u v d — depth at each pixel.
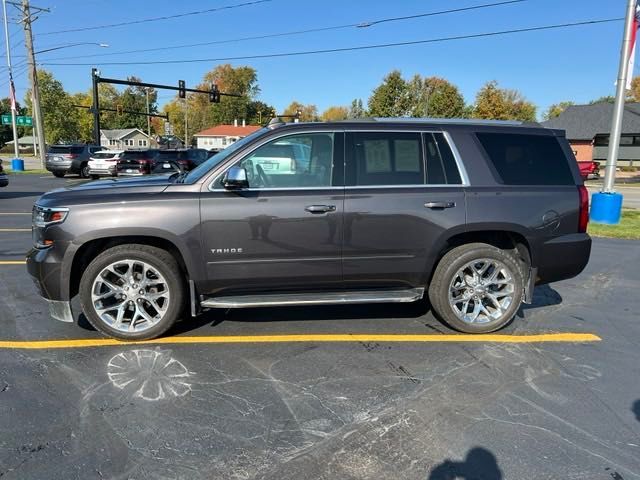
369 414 3.19
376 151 4.35
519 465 2.70
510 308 4.58
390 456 2.77
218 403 3.30
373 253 4.30
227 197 4.12
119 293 4.23
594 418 3.18
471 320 4.57
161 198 4.10
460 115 62.84
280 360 3.98
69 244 4.05
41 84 65.19
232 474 2.60
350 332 4.61
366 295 4.44
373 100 64.00
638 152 46.00
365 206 4.23
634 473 2.64
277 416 3.15
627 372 3.85
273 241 4.17
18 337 4.38
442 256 4.57
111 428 2.99
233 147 4.54
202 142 92.50
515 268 4.52
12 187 19.64
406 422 3.11
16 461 2.67
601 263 7.57
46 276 4.11
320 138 4.30
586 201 4.60
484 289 4.54
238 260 4.18
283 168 4.25
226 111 113.00
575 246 4.57
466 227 4.36
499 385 3.61
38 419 3.07
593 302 5.64
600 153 47.88
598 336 4.60
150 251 4.18
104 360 3.93
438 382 3.64
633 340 4.51
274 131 4.27
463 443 2.89
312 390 3.50
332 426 3.05
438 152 4.42
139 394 3.40
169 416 3.13
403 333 4.60
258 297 4.34
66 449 2.78
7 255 7.52
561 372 3.84
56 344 4.23
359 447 2.84
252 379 3.65
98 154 25.30
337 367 3.87
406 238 4.31
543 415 3.21
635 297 5.85
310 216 4.17
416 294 4.48
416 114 62.81
